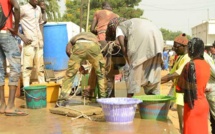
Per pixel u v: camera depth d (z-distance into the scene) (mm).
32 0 7660
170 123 5309
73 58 6246
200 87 4961
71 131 4723
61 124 5145
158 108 5426
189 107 4945
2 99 5848
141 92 6988
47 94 7066
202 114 4961
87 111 5660
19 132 4680
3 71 5773
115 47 6625
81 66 6953
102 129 4824
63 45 9953
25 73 7586
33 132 4680
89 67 7555
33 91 6363
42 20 8164
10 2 5586
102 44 7117
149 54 5742
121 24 6059
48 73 8961
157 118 5445
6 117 5629
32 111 6176
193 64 4934
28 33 7602
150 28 5809
